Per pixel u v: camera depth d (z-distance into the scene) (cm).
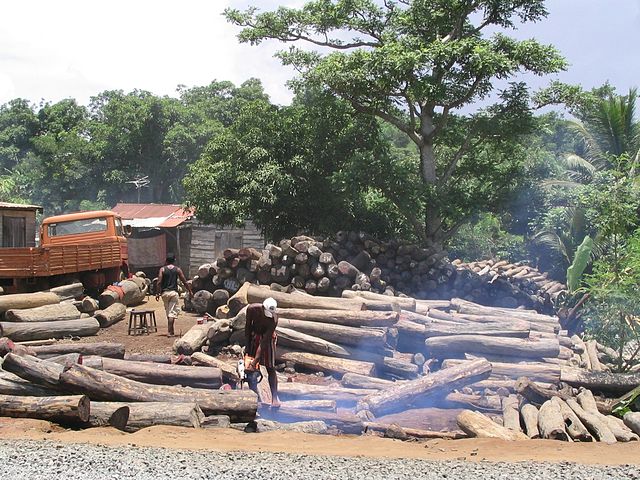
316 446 740
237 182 2291
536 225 2562
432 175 2275
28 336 1398
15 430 759
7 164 5959
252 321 948
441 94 2041
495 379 1156
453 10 2173
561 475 591
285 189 2222
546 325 1445
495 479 572
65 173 5316
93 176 5359
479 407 1055
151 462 595
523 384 1026
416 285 1794
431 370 1252
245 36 2331
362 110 2258
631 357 1360
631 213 1602
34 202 5322
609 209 1605
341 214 2283
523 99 2208
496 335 1266
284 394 1034
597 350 1432
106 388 850
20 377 884
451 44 2020
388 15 2358
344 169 2161
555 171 2764
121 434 769
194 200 2356
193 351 1298
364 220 2289
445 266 1797
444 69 2084
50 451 627
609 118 2733
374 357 1223
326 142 2328
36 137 6194
